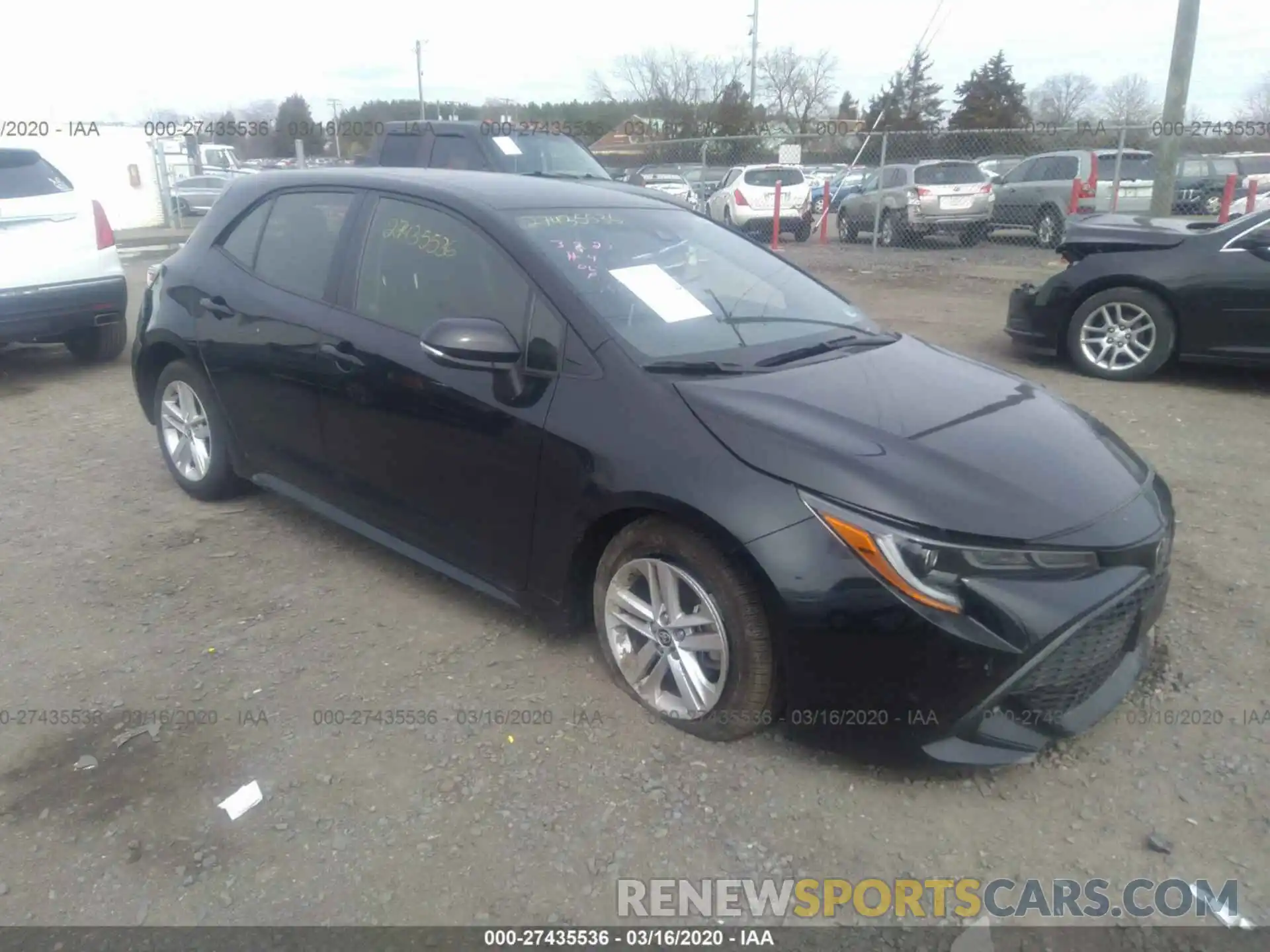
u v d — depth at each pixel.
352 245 3.99
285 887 2.51
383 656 3.53
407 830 2.70
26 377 7.69
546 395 3.24
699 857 2.62
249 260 4.45
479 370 3.29
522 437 3.27
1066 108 50.69
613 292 3.43
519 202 3.78
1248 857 2.63
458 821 2.73
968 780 2.91
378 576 4.15
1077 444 3.18
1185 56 12.66
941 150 23.14
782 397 3.10
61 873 2.55
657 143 22.95
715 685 2.98
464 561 3.62
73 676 3.41
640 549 3.08
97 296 7.38
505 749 3.03
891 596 2.65
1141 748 3.06
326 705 3.24
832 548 2.71
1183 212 16.91
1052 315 7.77
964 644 2.63
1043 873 2.58
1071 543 2.75
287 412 4.16
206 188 27.62
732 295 3.78
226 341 4.39
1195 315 7.12
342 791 2.85
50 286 7.08
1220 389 7.23
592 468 3.09
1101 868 2.60
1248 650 3.59
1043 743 2.86
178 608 3.87
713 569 2.89
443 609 3.87
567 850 2.64
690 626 3.01
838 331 3.86
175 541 4.49
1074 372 7.84
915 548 2.65
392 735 3.09
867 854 2.64
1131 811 2.79
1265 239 6.80
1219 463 5.57
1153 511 3.06
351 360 3.80
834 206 26.48
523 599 3.45
